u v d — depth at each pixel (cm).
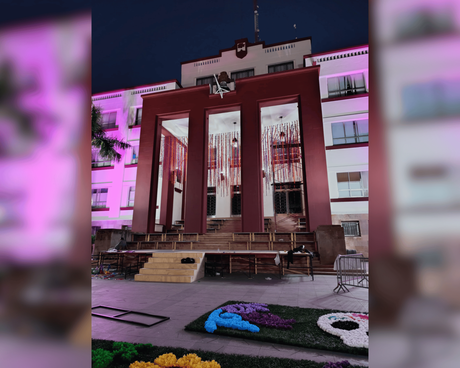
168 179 2152
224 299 689
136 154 2120
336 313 524
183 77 2211
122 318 528
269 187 2089
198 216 1642
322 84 1842
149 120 1891
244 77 1941
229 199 2189
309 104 1625
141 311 577
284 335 419
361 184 1681
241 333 423
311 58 1889
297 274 1141
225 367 323
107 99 2253
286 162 2022
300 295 730
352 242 1600
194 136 1780
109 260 1392
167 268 1057
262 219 1552
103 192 2120
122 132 2164
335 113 1780
